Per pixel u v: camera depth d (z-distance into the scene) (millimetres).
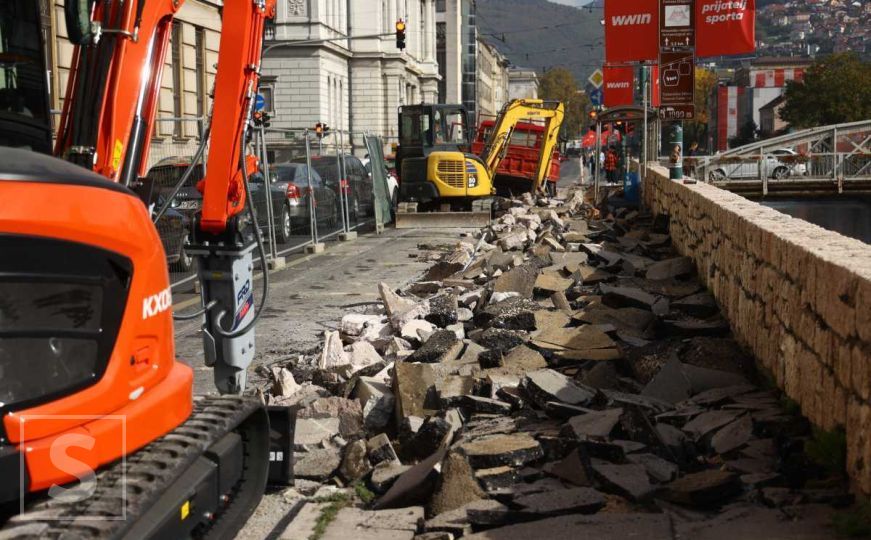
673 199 18719
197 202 15977
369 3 77375
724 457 6215
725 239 10430
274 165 21641
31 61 4781
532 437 6660
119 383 3881
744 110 158625
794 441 6031
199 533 4969
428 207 29766
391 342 10016
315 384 8805
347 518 5734
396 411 7668
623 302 11305
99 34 5367
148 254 4113
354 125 77750
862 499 5008
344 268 18922
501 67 188375
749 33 29078
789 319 6879
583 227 22734
